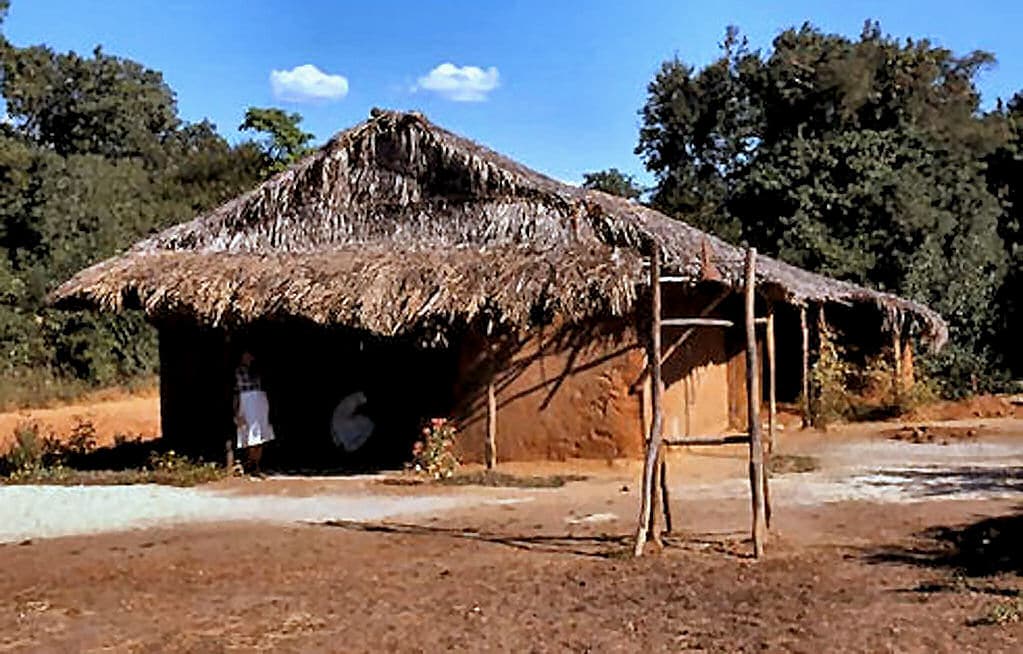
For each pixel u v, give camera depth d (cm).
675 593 859
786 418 2486
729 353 2317
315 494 1482
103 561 1048
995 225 3788
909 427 2327
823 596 837
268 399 1873
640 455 1641
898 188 3331
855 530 1127
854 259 3250
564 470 1623
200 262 1722
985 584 855
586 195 1720
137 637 776
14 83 5791
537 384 1686
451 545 1095
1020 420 2473
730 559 986
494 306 1522
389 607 840
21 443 1817
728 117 4375
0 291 3375
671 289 1823
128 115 6262
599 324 1656
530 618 794
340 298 1564
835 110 4091
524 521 1227
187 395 1888
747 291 1017
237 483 1599
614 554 1020
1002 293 3281
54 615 845
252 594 898
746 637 731
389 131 1783
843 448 1955
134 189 4303
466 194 1741
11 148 3625
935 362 2986
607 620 783
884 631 732
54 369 3359
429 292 1555
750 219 3731
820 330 2581
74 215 3678
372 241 1775
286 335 1891
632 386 1641
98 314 3406
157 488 1552
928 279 3206
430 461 1642
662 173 4525
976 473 1583
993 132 4181
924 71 3994
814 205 3469
